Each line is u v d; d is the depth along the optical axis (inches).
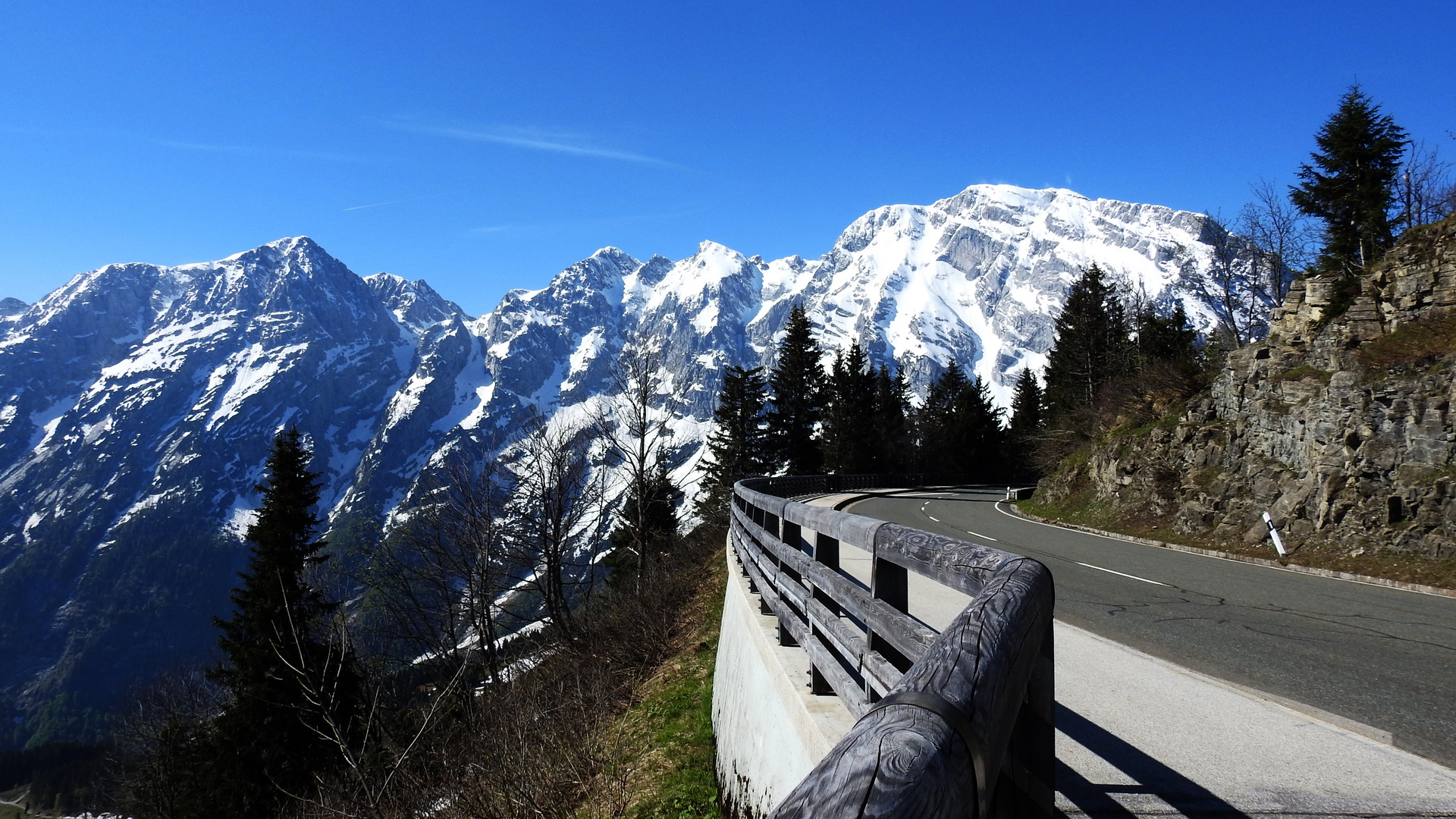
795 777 155.6
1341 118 1396.4
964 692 50.9
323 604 924.6
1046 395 2507.4
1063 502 1170.0
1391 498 569.0
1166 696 208.4
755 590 293.0
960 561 93.5
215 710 1057.5
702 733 332.8
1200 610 377.7
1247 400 814.5
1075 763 154.4
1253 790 140.1
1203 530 770.8
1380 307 687.7
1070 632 309.0
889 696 53.1
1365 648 295.3
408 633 885.2
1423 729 192.7
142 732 1261.1
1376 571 530.9
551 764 336.5
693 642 518.9
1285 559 612.4
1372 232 1339.8
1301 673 254.4
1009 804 82.0
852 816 33.0
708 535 1122.7
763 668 209.9
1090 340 2037.4
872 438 2290.8
